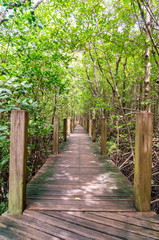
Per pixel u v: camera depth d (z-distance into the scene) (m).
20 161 1.73
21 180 1.74
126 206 1.93
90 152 5.15
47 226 1.54
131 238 1.40
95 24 3.98
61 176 3.00
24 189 1.81
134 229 1.51
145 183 1.79
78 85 12.50
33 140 4.60
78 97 14.99
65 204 1.96
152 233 1.46
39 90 5.55
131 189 2.45
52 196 2.19
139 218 1.68
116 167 3.58
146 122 1.74
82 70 10.57
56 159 4.25
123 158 5.55
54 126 4.75
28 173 4.30
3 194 3.06
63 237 1.40
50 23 4.73
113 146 4.81
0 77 2.38
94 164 3.80
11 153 1.73
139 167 1.79
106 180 2.81
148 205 1.80
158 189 4.49
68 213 1.77
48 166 3.63
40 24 3.60
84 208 1.87
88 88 12.07
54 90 6.21
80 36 3.89
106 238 1.40
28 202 2.01
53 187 2.50
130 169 5.46
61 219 1.66
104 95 9.99
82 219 1.66
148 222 1.61
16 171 1.74
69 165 3.71
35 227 1.52
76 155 4.72
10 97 2.56
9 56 4.51
